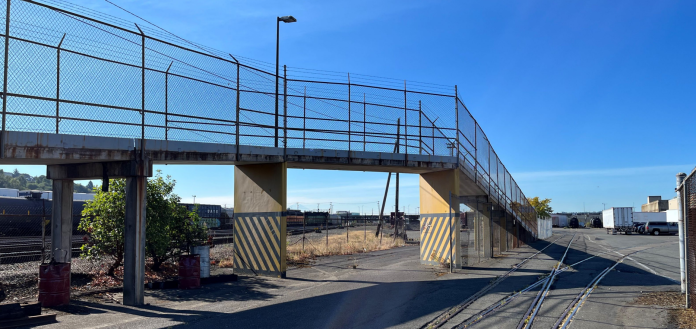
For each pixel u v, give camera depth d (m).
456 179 18.92
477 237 22.98
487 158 24.27
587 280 14.76
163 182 15.72
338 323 8.84
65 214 12.42
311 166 18.08
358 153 17.39
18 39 9.94
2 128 9.59
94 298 11.78
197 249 14.90
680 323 8.83
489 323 8.70
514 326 8.45
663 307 10.37
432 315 9.39
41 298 10.69
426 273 16.62
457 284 13.79
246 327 8.65
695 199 9.69
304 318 9.33
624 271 17.41
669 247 33.56
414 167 18.23
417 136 18.84
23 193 32.56
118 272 15.43
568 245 35.88
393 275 16.11
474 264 19.94
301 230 48.34
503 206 27.80
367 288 13.20
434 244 19.69
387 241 35.19
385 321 8.93
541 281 14.41
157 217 15.09
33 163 11.62
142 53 12.31
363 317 9.33
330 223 70.00
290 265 19.58
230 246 27.11
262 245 16.39
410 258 22.78
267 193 16.47
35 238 25.41
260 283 14.48
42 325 8.84
